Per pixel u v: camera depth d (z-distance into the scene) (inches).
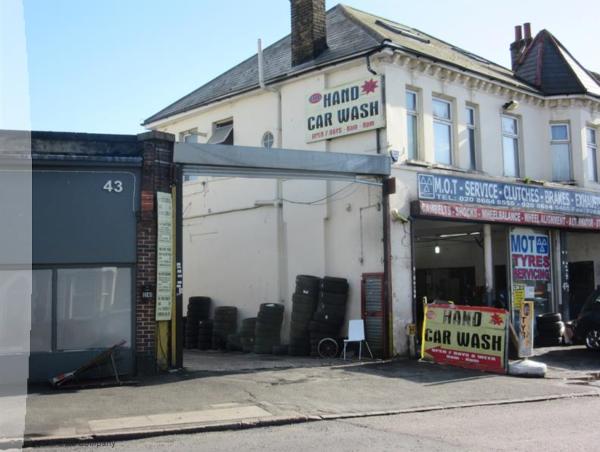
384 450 279.3
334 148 677.9
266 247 737.6
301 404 387.2
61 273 473.4
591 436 302.8
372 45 632.4
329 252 671.8
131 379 462.6
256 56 914.1
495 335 527.5
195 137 876.0
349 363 569.0
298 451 280.1
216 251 800.9
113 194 487.8
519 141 802.2
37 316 464.1
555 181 834.2
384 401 403.2
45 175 473.4
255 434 320.2
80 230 478.3
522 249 756.6
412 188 637.3
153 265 492.4
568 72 852.6
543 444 285.9
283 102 732.7
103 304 480.7
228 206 788.6
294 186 713.6
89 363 450.6
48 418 343.0
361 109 645.3
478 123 741.3
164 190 504.7
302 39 729.6
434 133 696.4
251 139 770.2
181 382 453.1
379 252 618.8
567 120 839.7
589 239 877.2
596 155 879.7
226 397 402.6
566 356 635.5
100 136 493.7
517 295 563.8
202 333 757.9
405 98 651.5
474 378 493.7
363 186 642.2
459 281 929.5
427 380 480.7
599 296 680.4
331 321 633.6
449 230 796.6
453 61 716.7
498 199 717.9
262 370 518.9
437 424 340.2
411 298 623.8
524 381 487.2
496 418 356.5
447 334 558.6
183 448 290.2
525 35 943.0
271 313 686.5
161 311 493.4
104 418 344.8
